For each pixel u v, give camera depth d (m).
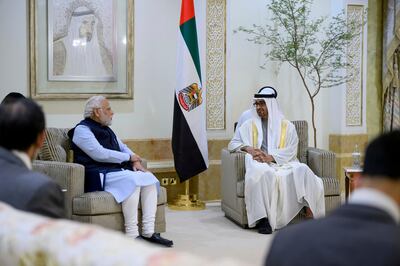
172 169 5.78
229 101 5.97
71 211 4.01
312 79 6.27
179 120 5.37
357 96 6.43
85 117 4.41
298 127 5.28
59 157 4.41
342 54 6.25
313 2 6.23
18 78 5.21
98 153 4.22
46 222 1.18
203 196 5.90
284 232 1.19
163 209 4.38
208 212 5.49
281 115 5.16
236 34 5.97
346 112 6.39
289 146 5.01
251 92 6.08
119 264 0.98
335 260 1.07
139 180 4.11
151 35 5.71
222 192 5.29
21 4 5.18
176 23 5.81
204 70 5.84
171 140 5.79
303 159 5.24
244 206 4.78
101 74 5.49
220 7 5.89
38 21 5.22
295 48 5.84
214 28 5.88
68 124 5.40
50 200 1.68
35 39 5.21
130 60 5.59
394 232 1.07
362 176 1.19
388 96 6.55
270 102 5.13
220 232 4.67
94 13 5.43
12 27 5.16
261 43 6.08
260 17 6.06
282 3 5.92
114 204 4.06
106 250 1.02
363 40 6.41
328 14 6.30
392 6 6.43
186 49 5.35
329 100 6.46
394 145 1.15
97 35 5.45
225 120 5.97
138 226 4.23
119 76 5.57
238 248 4.16
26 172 1.72
